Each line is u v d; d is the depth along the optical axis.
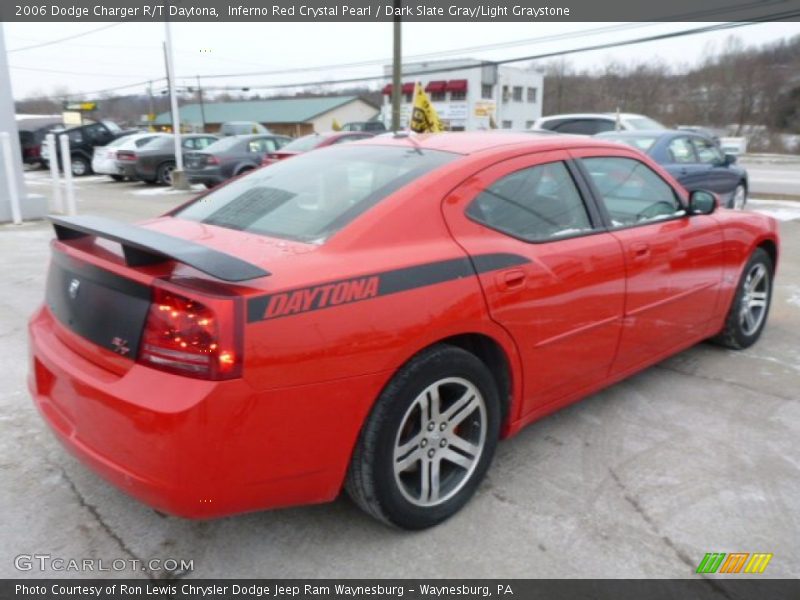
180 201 15.16
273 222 2.79
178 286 2.12
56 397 2.56
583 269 3.13
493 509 2.85
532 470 3.16
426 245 2.63
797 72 55.84
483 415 2.82
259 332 2.12
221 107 69.56
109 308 2.29
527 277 2.87
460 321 2.60
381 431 2.42
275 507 2.33
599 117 14.45
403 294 2.45
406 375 2.46
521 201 3.03
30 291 6.12
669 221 3.84
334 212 2.70
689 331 4.12
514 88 58.41
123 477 2.19
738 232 4.39
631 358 3.64
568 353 3.16
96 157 20.03
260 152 16.36
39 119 25.70
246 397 2.10
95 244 2.61
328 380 2.26
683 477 3.12
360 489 2.49
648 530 2.72
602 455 3.31
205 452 2.07
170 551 2.57
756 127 57.31
